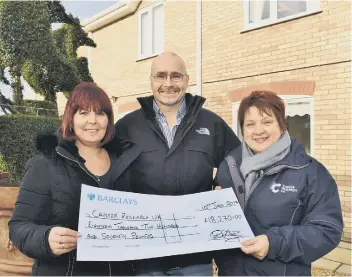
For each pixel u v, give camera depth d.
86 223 1.63
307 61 5.12
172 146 2.27
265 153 1.82
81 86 1.85
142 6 8.26
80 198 1.71
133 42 8.54
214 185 2.36
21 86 5.64
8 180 4.61
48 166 1.71
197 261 2.13
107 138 1.91
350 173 4.67
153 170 2.24
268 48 5.59
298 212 1.74
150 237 1.69
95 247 1.56
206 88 6.52
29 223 1.63
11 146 4.52
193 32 6.75
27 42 4.87
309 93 5.08
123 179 1.98
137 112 2.45
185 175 2.25
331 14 4.86
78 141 1.88
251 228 1.81
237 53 6.01
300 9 5.42
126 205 1.79
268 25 5.57
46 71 5.30
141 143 2.28
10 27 4.77
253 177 1.86
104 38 9.48
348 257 4.27
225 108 6.19
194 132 2.37
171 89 2.38
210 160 2.35
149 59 8.03
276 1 5.62
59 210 1.69
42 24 5.02
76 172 1.75
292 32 5.29
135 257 1.58
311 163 1.80
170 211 1.84
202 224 1.78
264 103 1.85
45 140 1.78
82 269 1.69
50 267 1.68
